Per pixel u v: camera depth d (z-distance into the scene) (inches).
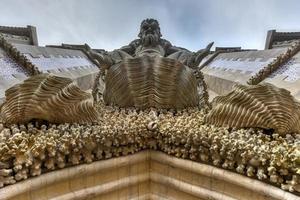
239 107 252.8
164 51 439.2
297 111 243.0
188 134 245.8
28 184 204.2
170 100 309.7
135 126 261.9
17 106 241.9
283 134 237.9
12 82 354.6
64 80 262.4
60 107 251.0
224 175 224.7
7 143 204.2
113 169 246.4
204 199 233.6
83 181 232.2
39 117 246.5
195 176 241.9
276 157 201.2
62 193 222.2
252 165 212.5
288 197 194.5
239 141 221.1
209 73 633.6
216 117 262.1
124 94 315.9
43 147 210.8
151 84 309.9
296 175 193.5
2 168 195.3
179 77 317.4
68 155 225.8
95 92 359.9
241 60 589.0
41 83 252.8
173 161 251.0
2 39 432.5
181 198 246.2
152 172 262.8
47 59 525.3
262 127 242.5
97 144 238.4
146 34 438.6
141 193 258.4
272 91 247.6
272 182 204.5
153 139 265.0
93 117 269.6
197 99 339.0
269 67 429.1
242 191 218.7
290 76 388.5
